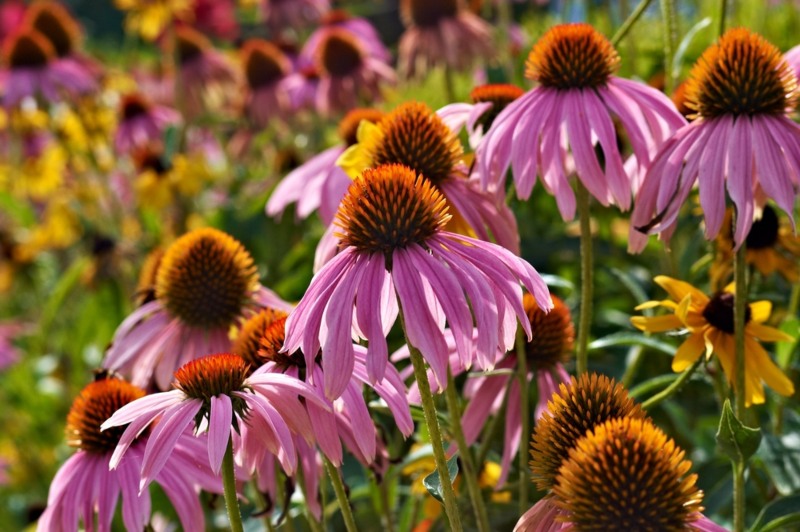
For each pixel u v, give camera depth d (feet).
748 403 2.61
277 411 2.36
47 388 5.21
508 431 2.73
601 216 3.72
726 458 2.94
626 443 2.21
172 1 5.53
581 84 2.64
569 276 3.66
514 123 2.64
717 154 2.51
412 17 4.96
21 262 6.08
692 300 2.65
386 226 2.34
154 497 3.15
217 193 5.54
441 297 2.31
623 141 3.37
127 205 5.74
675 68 2.95
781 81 2.53
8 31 6.34
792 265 2.90
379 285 2.33
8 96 5.22
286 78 5.49
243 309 2.92
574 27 2.67
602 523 2.19
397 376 2.45
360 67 5.03
